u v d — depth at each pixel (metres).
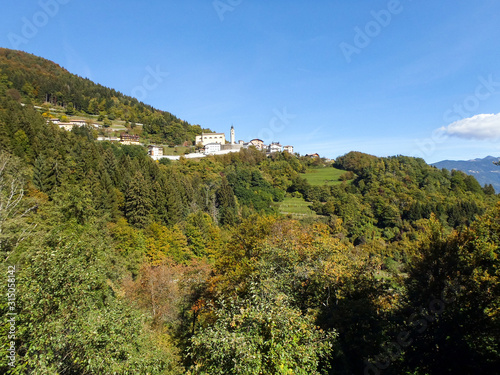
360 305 14.91
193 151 147.88
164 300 24.78
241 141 175.62
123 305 15.15
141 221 48.66
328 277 16.16
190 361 17.61
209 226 57.94
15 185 26.55
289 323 8.18
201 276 24.42
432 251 14.83
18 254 16.23
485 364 11.04
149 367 10.13
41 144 56.31
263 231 24.41
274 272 14.58
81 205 23.19
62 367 8.24
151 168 70.69
